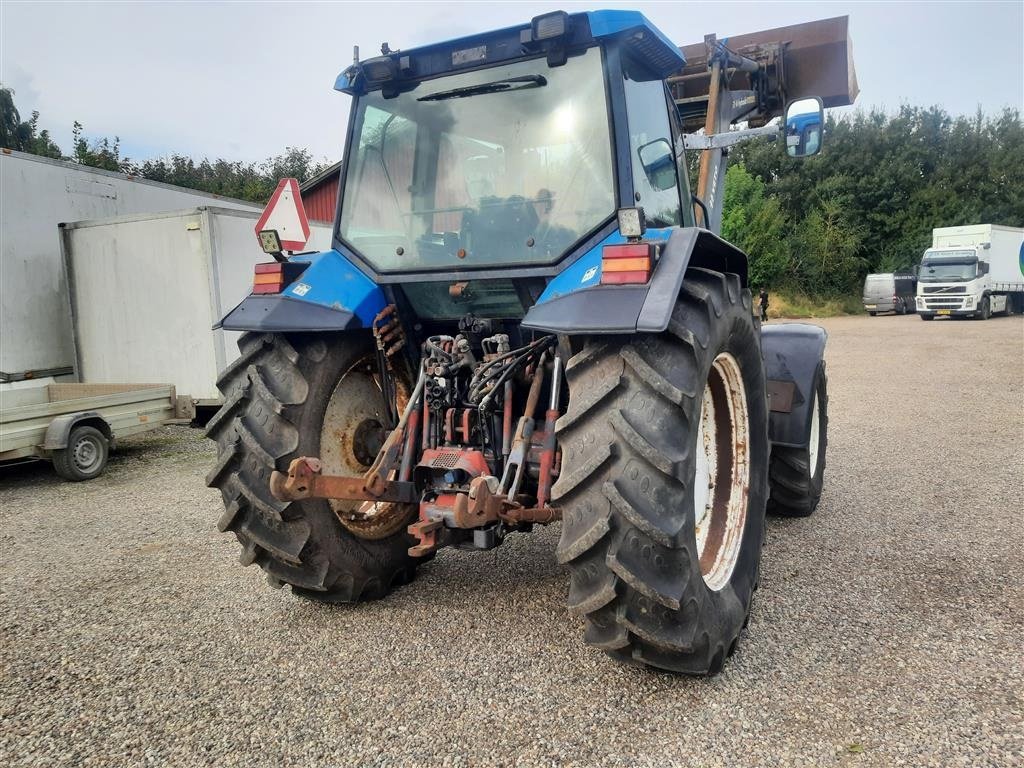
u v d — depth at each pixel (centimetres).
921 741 222
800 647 285
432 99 321
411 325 335
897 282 3052
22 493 636
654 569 234
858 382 1104
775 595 338
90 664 289
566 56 296
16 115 3011
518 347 331
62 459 658
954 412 826
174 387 794
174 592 367
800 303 3378
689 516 240
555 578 364
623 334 244
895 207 3781
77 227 909
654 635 238
